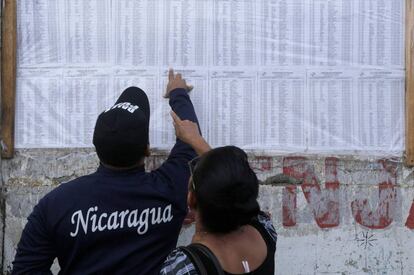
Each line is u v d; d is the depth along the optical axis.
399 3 3.15
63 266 2.43
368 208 3.16
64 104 3.14
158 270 2.46
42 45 3.14
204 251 1.97
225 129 3.15
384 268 3.16
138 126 2.41
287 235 3.16
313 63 3.16
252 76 3.15
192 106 2.97
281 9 3.14
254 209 2.00
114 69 3.14
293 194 3.16
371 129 3.16
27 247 2.39
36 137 3.15
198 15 3.13
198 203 2.01
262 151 3.16
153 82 3.14
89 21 3.13
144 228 2.42
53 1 3.12
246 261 2.03
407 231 3.16
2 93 3.11
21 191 3.15
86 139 3.15
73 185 2.40
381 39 3.15
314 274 3.16
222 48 3.14
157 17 3.13
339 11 3.15
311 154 3.16
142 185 2.44
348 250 3.16
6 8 3.10
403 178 3.16
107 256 2.37
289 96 3.16
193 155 2.66
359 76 3.16
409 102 3.13
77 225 2.34
